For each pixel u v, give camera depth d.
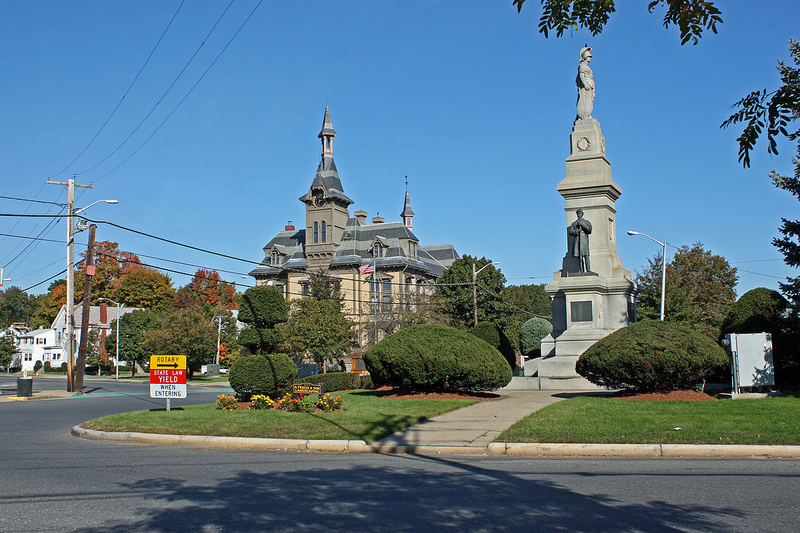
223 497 9.16
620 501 8.70
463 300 66.62
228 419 16.91
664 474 10.62
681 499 8.78
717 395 19.75
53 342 102.25
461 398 21.66
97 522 7.78
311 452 13.80
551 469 11.29
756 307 24.62
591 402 18.25
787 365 22.25
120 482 10.29
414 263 78.75
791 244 28.98
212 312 92.38
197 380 62.34
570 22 8.27
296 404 18.70
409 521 7.80
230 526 7.61
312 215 81.06
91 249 38.25
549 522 7.68
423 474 10.91
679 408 16.41
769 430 13.34
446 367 21.72
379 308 65.25
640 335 19.47
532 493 9.27
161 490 9.65
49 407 26.47
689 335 19.25
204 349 65.75
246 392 20.84
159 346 63.00
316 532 7.35
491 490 9.52
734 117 7.69
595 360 19.69
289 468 11.64
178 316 64.69
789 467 11.09
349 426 15.65
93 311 96.69
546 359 28.03
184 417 17.52
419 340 22.44
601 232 30.02
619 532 7.23
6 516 8.06
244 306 21.23
